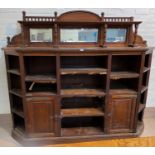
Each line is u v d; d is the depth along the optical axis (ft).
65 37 6.42
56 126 6.80
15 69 6.79
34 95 6.40
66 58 7.17
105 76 6.58
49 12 7.31
